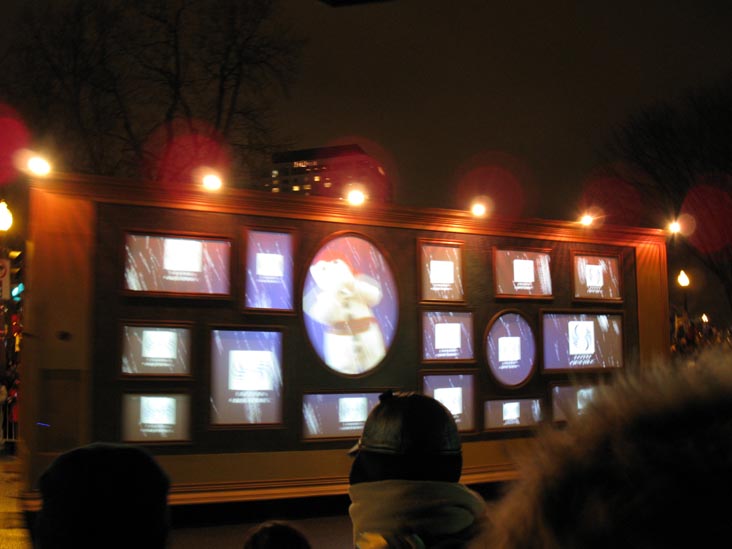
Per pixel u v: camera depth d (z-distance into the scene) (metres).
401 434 1.69
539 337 9.84
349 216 8.77
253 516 8.33
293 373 8.28
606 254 10.58
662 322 10.88
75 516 1.34
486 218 9.62
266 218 8.34
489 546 0.70
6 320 15.96
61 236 7.41
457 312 9.30
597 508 0.55
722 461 0.51
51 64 17.66
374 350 8.73
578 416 0.62
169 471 7.60
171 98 18.47
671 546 0.52
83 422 7.30
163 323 7.72
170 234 7.87
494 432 9.33
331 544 7.25
